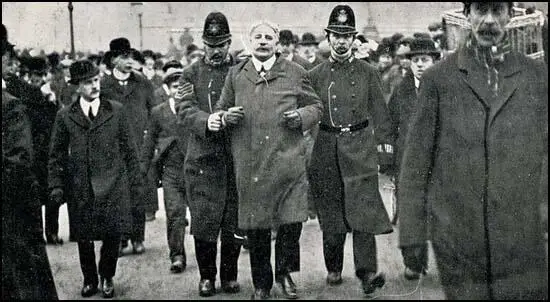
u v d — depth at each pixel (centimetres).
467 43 343
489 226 329
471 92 333
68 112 481
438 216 338
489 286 334
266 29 445
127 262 562
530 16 466
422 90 341
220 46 469
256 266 450
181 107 468
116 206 477
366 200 473
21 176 399
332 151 477
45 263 412
